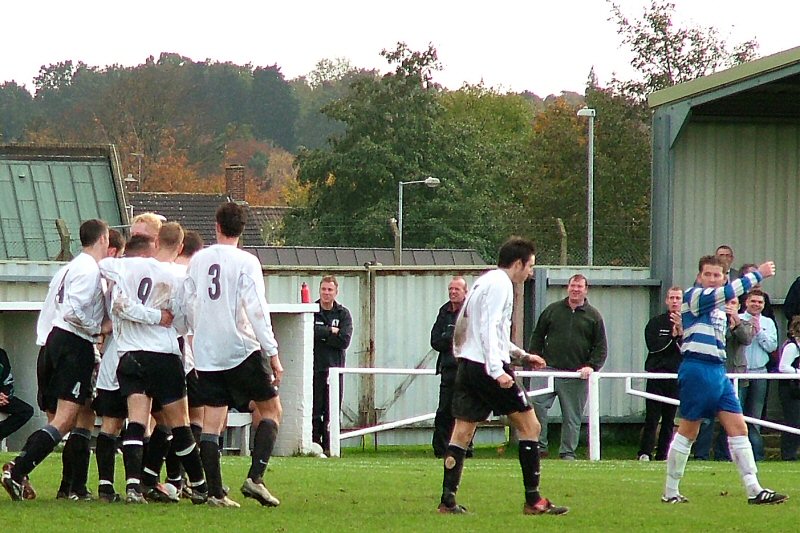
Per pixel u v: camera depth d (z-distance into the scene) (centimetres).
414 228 14312
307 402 4150
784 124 4975
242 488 2297
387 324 5075
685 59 12781
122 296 2281
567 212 13750
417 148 15012
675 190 4894
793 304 4478
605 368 4825
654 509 2359
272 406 2305
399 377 5059
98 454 2370
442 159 15062
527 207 14312
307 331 4156
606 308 4834
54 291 2375
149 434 2539
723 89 4634
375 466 3297
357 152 14775
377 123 15138
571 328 4050
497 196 14950
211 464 2278
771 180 4969
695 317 2470
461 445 2267
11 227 8969
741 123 4950
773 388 4653
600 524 2139
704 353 2456
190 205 14662
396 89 15300
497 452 4506
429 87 15512
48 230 9050
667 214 4859
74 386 2341
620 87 13162
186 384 2452
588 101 13575
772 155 4969
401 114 15150
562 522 2155
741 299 4291
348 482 2769
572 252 12094
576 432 4047
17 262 4775
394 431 5041
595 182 13325
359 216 14600
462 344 2267
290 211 15375
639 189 13162
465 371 2253
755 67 4509
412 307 5103
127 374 2303
